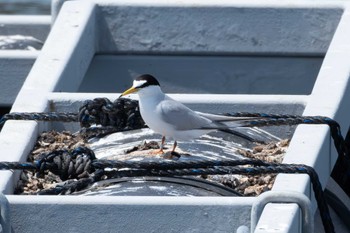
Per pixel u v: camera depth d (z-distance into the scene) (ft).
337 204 44.57
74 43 48.88
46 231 34.76
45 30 56.95
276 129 43.60
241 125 37.86
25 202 34.60
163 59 53.62
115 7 52.90
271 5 52.42
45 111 42.88
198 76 53.67
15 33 57.00
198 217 34.32
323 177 39.34
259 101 43.11
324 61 45.80
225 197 34.58
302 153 38.09
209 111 43.19
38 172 38.50
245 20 52.70
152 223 34.47
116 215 34.47
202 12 52.70
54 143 41.68
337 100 42.34
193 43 53.11
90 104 41.65
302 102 42.96
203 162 37.06
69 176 37.73
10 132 40.65
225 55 53.42
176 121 36.83
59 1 52.54
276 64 53.26
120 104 41.81
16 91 50.19
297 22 52.49
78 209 34.55
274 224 32.83
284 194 34.09
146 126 42.32
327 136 39.68
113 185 37.11
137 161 37.35
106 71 53.72
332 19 52.16
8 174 37.63
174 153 38.37
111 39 53.26
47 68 46.37
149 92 36.96
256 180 39.45
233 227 34.40
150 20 52.95
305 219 34.22
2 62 49.90
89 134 42.19
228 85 53.72
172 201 34.37
